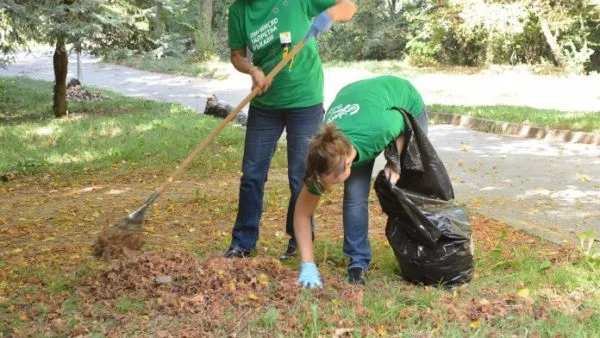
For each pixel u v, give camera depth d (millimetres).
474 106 17328
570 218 6867
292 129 5094
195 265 4551
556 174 9469
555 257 5160
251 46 4988
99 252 4414
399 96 4547
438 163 4562
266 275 4469
